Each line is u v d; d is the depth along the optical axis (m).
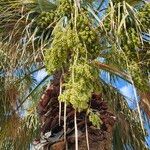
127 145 7.00
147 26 5.29
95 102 5.16
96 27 5.12
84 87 4.48
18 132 7.09
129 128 6.90
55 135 5.03
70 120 4.99
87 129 4.98
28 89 6.75
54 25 5.40
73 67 4.61
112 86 6.40
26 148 7.18
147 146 6.98
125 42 5.09
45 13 5.45
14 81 6.30
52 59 4.74
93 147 4.95
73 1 5.20
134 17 5.19
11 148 7.20
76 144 4.51
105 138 5.05
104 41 5.15
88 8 5.22
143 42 5.42
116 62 5.39
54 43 4.77
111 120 5.18
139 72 5.08
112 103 6.62
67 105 5.01
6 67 6.06
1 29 5.80
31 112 6.96
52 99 5.16
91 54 4.92
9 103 6.70
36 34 5.60
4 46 5.75
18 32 5.72
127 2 5.57
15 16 5.77
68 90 4.48
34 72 6.20
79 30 4.91
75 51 4.75
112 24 5.09
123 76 5.61
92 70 4.75
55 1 5.60
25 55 5.86
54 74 5.29
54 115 5.10
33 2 5.68
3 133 7.00
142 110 6.94
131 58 5.15
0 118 6.80
